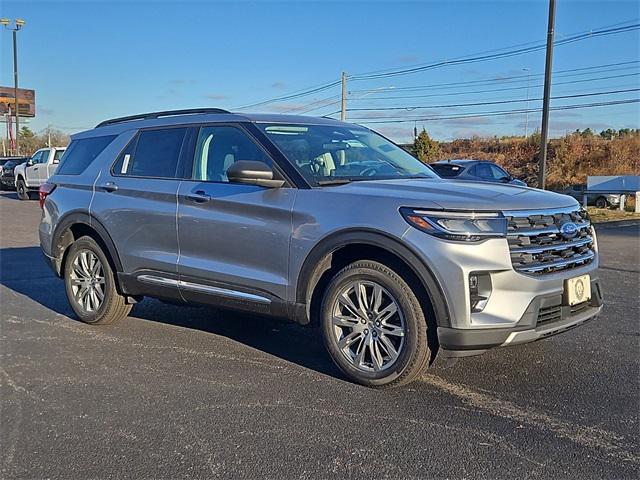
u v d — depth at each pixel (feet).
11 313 21.17
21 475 10.19
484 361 15.44
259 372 14.97
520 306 12.44
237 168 14.24
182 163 17.20
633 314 20.44
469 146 158.71
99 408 12.86
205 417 12.35
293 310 14.55
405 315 13.04
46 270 29.84
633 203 79.05
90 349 16.97
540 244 12.89
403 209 12.92
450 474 10.05
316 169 15.20
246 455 10.77
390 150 17.93
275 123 16.51
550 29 68.85
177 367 15.39
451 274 12.26
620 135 139.44
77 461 10.64
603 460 10.45
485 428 11.71
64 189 20.36
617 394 13.34
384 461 10.50
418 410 12.56
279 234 14.57
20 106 211.61
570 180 126.11
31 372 15.10
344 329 14.21
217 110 17.44
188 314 20.83
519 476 9.96
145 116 19.30
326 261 14.20
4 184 103.09
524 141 149.18
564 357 15.78
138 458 10.71
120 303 19.03
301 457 10.67
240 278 15.37
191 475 10.12
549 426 11.78
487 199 12.89
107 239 18.57
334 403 12.97
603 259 33.83
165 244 17.04
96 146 20.25
